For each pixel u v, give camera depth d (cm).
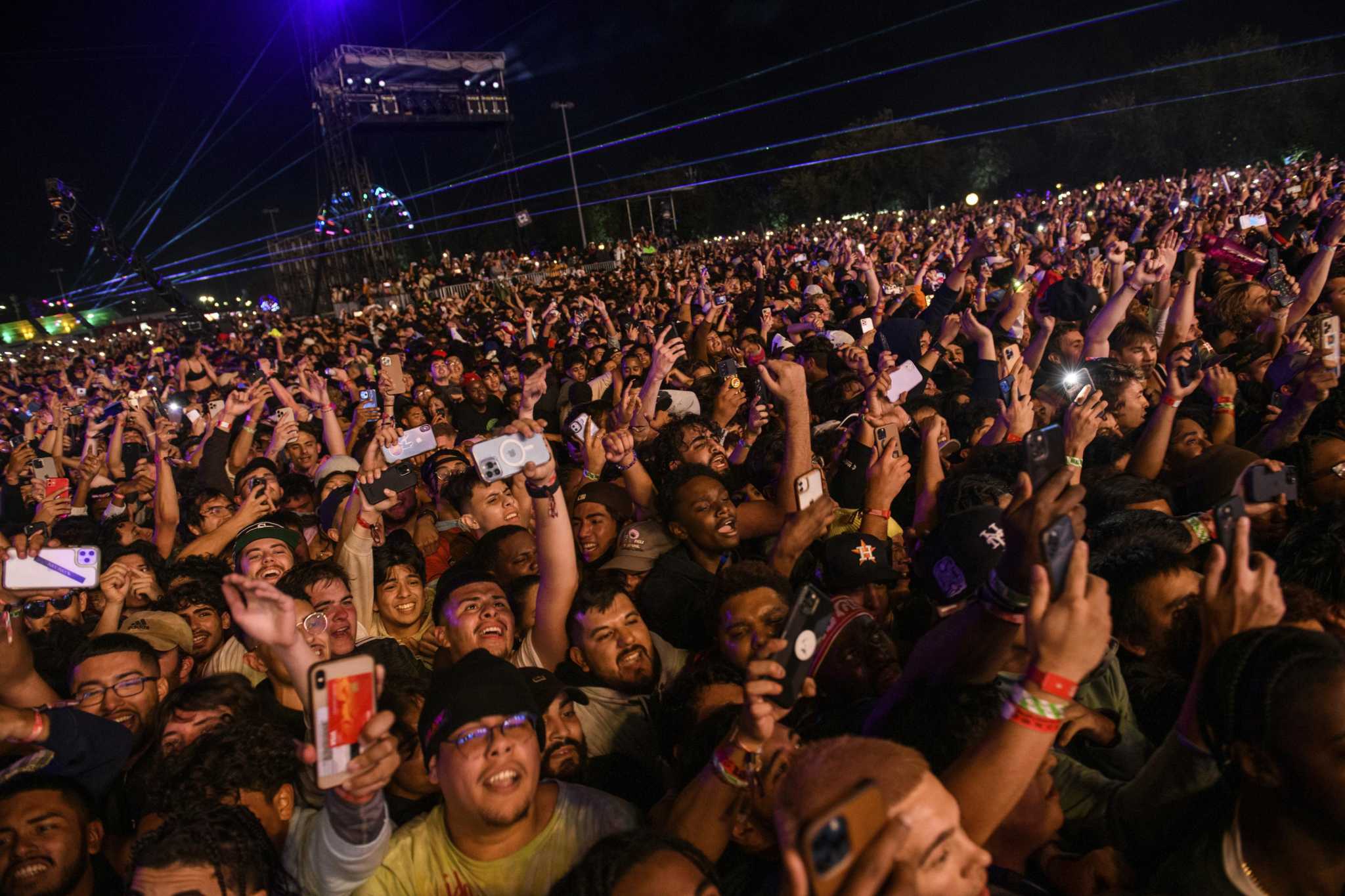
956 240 1811
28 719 282
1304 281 670
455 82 5094
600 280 3066
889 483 413
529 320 1523
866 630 309
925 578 308
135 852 238
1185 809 215
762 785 214
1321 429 447
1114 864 220
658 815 264
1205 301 855
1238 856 199
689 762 270
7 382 2417
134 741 338
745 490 499
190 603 436
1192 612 261
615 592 337
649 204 7375
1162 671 279
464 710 240
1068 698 172
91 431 779
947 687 217
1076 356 671
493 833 244
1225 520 203
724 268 2423
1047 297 908
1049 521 196
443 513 573
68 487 598
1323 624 270
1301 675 180
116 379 2077
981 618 209
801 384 441
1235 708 189
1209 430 491
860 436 467
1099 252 1116
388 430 577
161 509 612
